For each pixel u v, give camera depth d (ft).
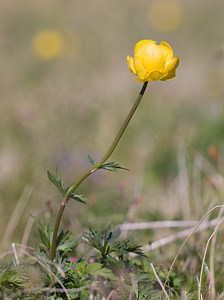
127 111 33.55
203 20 64.03
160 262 14.39
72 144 25.81
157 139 28.68
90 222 19.10
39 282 11.03
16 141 27.32
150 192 23.67
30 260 11.90
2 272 11.19
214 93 33.83
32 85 44.37
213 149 20.93
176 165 25.62
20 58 55.62
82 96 34.17
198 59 45.44
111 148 10.34
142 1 82.38
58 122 27.91
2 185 21.93
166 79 10.31
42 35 53.67
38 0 86.02
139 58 10.19
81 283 11.23
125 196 22.59
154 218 19.49
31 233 17.42
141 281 11.91
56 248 11.73
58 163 24.04
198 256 14.10
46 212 17.83
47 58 52.49
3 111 34.19
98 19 76.28
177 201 20.97
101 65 49.70
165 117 31.73
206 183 21.65
